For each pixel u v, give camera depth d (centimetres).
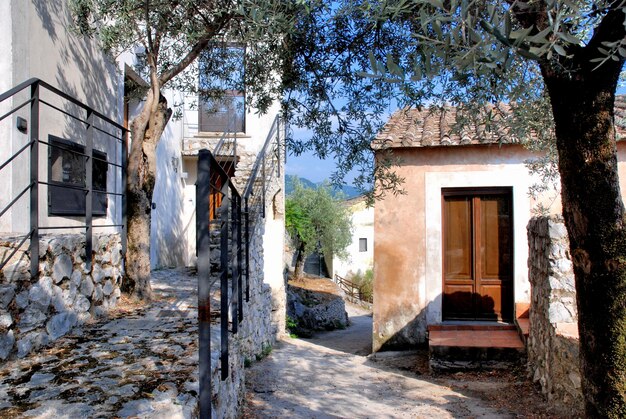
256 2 305
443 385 650
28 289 330
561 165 252
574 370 450
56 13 484
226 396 358
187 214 1232
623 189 782
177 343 356
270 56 501
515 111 378
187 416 236
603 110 235
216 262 731
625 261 241
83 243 420
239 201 445
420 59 204
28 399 249
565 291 513
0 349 299
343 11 288
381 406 553
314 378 687
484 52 167
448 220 866
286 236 1972
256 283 812
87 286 429
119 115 671
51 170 468
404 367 763
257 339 822
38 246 334
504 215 846
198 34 473
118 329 400
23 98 412
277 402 545
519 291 818
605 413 248
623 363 244
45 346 347
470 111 370
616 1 202
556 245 517
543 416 492
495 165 834
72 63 521
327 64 471
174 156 1078
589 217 244
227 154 1065
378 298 861
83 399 249
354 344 1111
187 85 670
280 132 1090
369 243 2620
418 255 854
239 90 626
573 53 230
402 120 961
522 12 208
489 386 636
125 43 522
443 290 859
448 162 849
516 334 767
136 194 531
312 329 1497
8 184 391
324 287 1945
